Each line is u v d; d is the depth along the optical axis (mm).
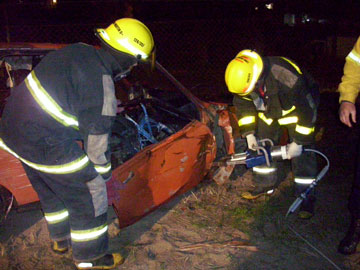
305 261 2891
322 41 12234
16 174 2889
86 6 11352
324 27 12398
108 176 2488
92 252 2551
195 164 3416
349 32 12242
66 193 2439
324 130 5715
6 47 3219
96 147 2309
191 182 3492
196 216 3490
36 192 2715
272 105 3020
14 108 2328
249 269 2807
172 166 3254
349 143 5191
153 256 2953
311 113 2967
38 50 3299
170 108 3998
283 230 3260
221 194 3881
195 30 12250
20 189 2926
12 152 2467
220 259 2916
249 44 11938
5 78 3354
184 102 4348
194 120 3480
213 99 4793
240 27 11984
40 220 3461
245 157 3332
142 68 4234
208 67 12016
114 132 3623
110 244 3104
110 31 2350
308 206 3393
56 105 2275
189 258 2928
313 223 3375
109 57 2350
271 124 3414
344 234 3215
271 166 3576
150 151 3098
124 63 2375
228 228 3307
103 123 2277
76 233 2514
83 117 2266
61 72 2270
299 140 3068
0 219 3123
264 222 3387
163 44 12359
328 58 12172
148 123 3832
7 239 3170
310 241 3131
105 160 2398
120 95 4172
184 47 12344
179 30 12289
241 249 3027
